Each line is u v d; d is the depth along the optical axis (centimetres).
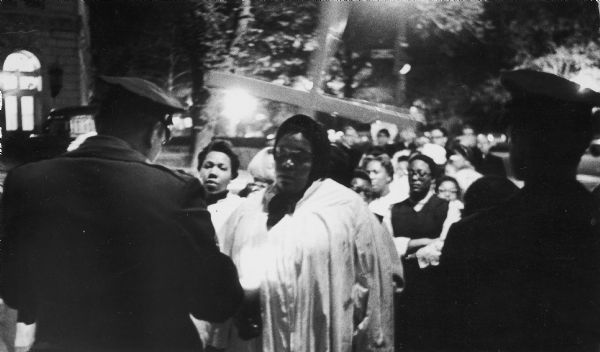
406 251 389
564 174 233
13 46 1255
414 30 798
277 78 750
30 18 1280
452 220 412
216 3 776
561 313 230
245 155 477
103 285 210
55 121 474
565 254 231
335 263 271
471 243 239
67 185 214
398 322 289
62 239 211
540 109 229
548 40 743
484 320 236
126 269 210
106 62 855
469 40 789
